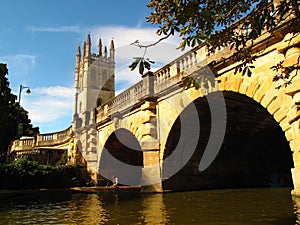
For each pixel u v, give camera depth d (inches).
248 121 585.0
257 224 217.5
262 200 364.2
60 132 1290.6
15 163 756.0
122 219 264.7
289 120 310.3
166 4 179.9
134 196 502.3
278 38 329.1
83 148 960.9
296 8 161.8
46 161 1314.0
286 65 305.9
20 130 1507.1
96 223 250.4
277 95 337.7
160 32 178.4
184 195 470.6
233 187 641.6
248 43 363.9
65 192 693.9
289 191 478.0
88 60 1993.1
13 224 265.3
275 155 749.9
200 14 163.5
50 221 275.6
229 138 634.2
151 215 280.7
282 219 230.5
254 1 180.1
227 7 177.8
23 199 543.5
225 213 274.2
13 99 1119.6
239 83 390.6
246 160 706.2
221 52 413.4
